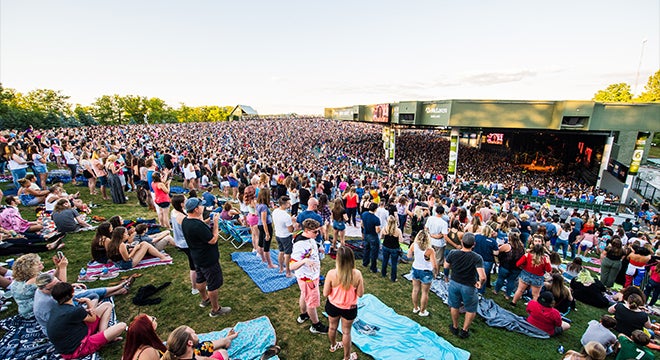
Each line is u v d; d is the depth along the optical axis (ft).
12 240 22.26
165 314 16.14
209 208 30.22
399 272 24.23
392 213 32.01
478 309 18.75
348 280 12.16
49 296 13.12
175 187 44.78
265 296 18.34
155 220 28.37
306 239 14.84
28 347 12.91
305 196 32.86
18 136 73.77
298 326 15.78
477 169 123.03
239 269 21.70
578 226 35.12
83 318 12.85
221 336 14.28
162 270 20.66
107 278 19.06
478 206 32.45
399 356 13.98
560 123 79.97
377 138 233.96
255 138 191.01
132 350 10.29
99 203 34.35
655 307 22.79
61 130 117.08
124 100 299.17
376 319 16.90
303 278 14.78
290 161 84.12
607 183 104.37
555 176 122.01
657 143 220.23
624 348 14.92
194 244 14.73
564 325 17.42
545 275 21.83
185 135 155.74
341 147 171.83
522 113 82.53
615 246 24.79
